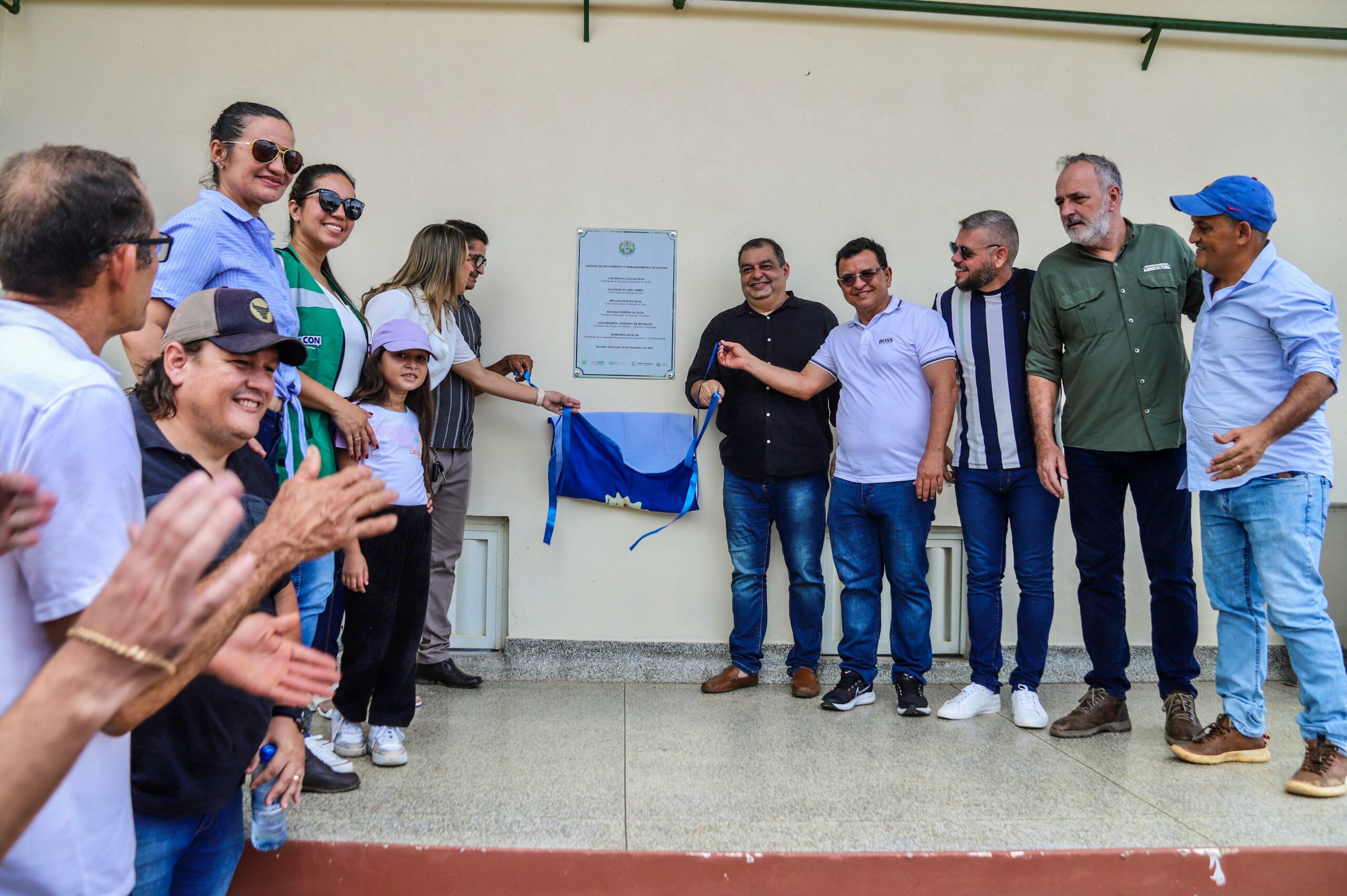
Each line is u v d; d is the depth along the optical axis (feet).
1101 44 14.37
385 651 9.61
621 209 14.03
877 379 12.57
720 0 14.03
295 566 3.84
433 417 10.16
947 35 14.24
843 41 14.16
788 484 13.16
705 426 13.56
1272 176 14.53
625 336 14.03
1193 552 14.07
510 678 13.78
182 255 7.72
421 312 11.32
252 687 4.25
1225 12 14.35
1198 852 7.89
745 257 13.21
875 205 14.20
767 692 13.29
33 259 3.90
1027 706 11.64
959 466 12.46
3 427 3.52
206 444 5.69
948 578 14.44
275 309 8.32
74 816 3.71
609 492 13.79
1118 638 11.41
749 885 7.66
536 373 13.97
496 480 13.88
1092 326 11.20
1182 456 11.13
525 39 13.93
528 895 7.63
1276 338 9.60
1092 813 8.68
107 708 2.57
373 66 13.80
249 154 8.32
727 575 14.07
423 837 7.82
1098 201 10.97
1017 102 14.30
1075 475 11.50
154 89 13.60
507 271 13.93
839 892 7.70
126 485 3.71
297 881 7.61
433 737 10.75
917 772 9.82
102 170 4.03
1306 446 9.48
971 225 12.06
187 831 5.41
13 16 13.53
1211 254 9.80
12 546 3.00
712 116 14.08
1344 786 9.13
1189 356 14.38
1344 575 14.26
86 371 3.71
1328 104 14.57
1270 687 13.88
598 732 11.09
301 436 8.51
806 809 8.70
